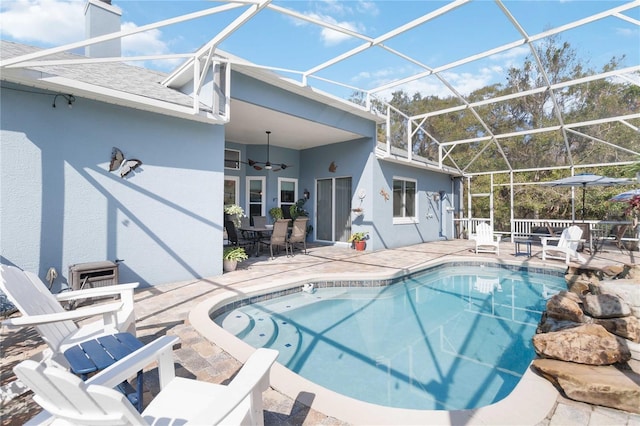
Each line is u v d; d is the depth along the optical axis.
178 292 5.25
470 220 14.48
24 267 4.41
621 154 11.73
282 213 11.89
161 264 5.77
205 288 5.50
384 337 4.57
